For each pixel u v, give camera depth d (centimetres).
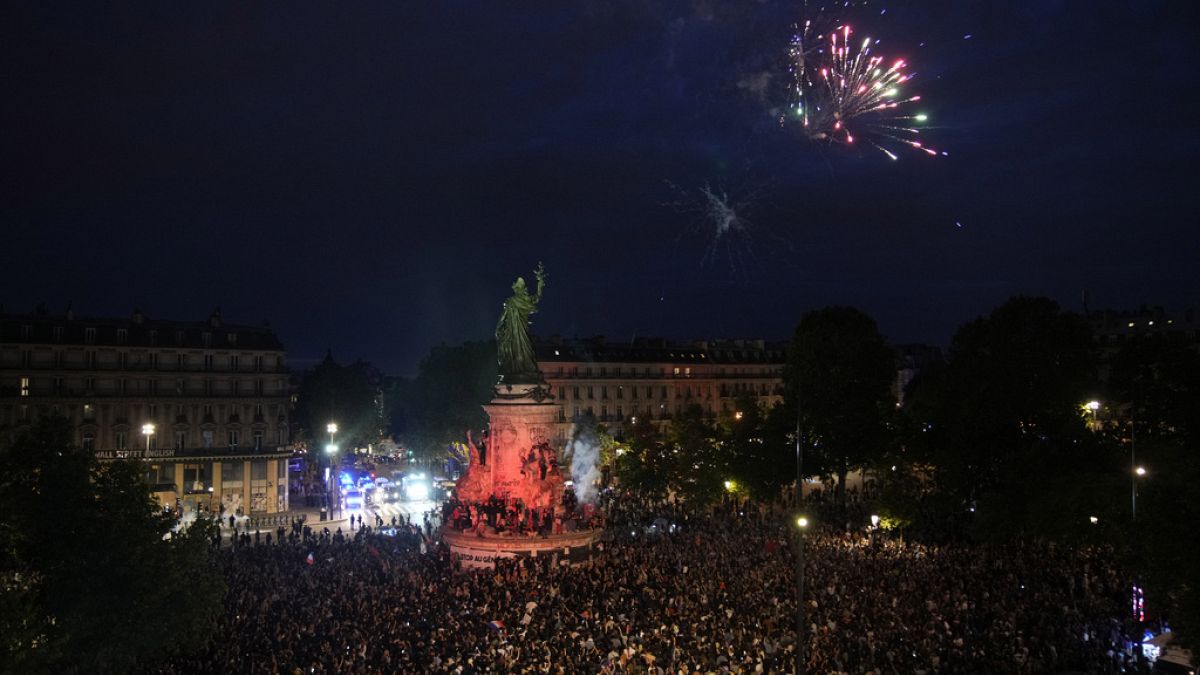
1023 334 9206
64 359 11788
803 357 10312
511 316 8712
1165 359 8175
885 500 8119
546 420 8681
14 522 4422
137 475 4875
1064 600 5675
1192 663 4241
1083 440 7862
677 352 17950
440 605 5406
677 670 4175
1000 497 7588
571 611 5228
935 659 4459
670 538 7738
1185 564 3856
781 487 10150
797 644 3675
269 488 12888
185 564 4856
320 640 4794
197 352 12631
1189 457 5953
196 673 4438
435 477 14450
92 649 4416
